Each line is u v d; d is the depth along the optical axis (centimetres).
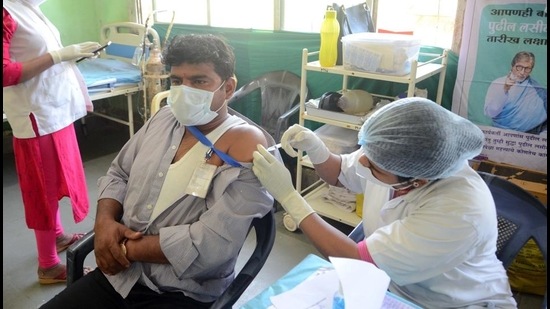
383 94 254
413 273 106
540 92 202
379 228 120
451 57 229
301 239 244
